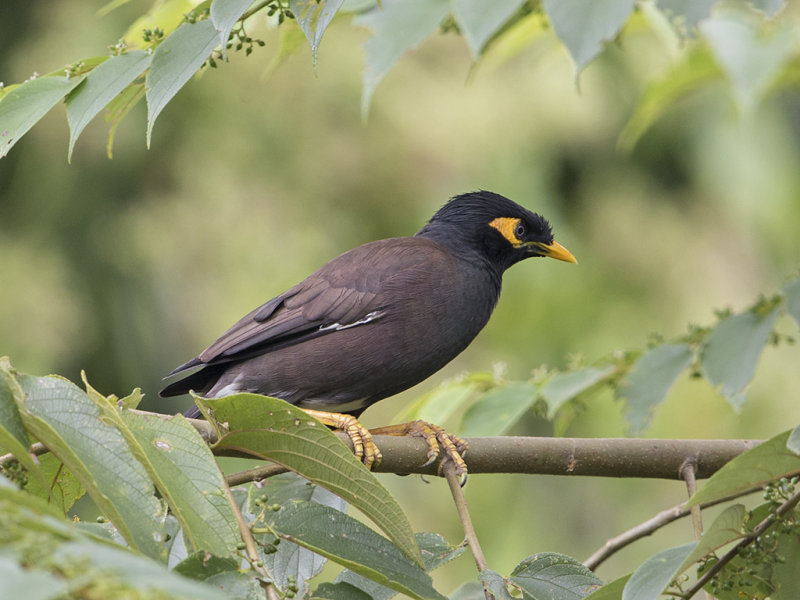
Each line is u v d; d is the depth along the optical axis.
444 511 16.95
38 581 2.29
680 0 5.19
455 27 7.67
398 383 8.60
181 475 4.38
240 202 18.06
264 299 17.84
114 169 17.97
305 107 18.34
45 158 17.86
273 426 4.94
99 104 5.18
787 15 11.71
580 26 5.05
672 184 19.42
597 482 17.62
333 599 4.82
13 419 4.15
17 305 16.97
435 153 18.19
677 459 6.99
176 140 18.11
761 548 5.14
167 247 17.81
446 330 8.61
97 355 17.75
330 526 4.98
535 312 18.03
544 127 18.31
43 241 17.64
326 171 18.22
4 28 17.86
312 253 18.03
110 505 3.85
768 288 18.66
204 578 4.07
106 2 17.66
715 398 16.70
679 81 9.77
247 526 4.44
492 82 18.48
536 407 8.88
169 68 5.04
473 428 8.15
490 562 16.73
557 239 18.08
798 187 19.05
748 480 4.85
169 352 18.28
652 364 8.30
